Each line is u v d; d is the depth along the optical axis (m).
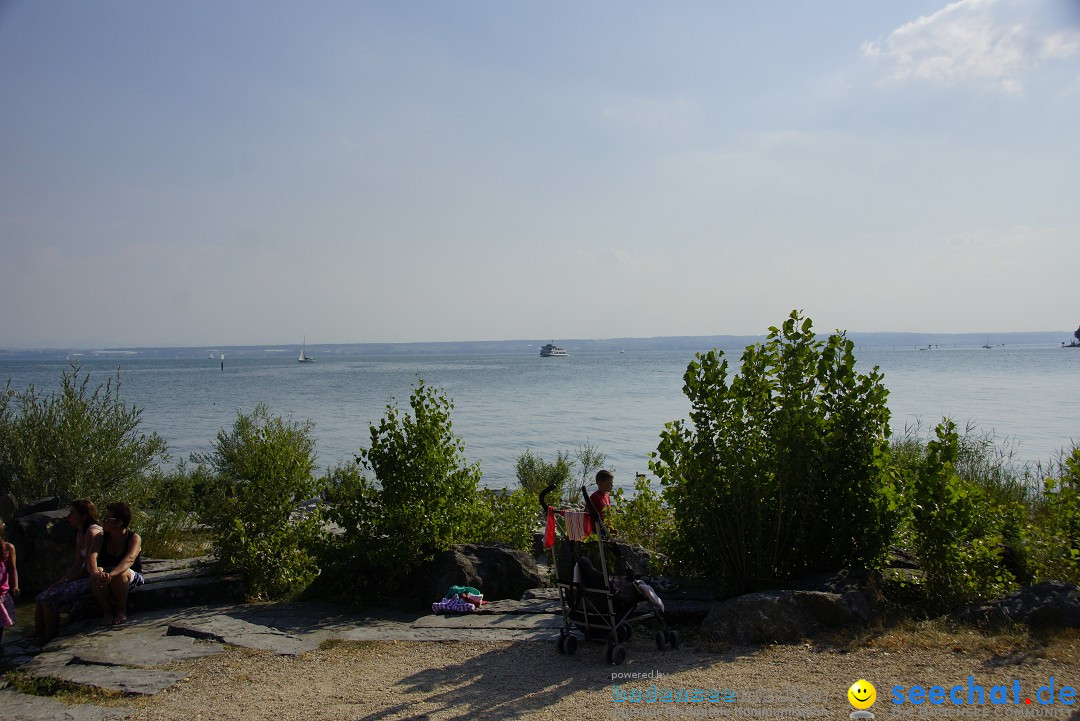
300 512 11.09
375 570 9.70
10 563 8.33
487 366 149.25
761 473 8.34
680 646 7.14
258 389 71.88
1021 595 7.08
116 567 8.66
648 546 10.53
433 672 6.57
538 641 7.43
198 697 6.05
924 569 8.20
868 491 8.21
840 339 8.52
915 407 42.47
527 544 11.59
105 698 6.11
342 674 6.57
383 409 47.47
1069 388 58.16
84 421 12.68
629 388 70.56
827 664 6.23
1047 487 9.44
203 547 12.61
